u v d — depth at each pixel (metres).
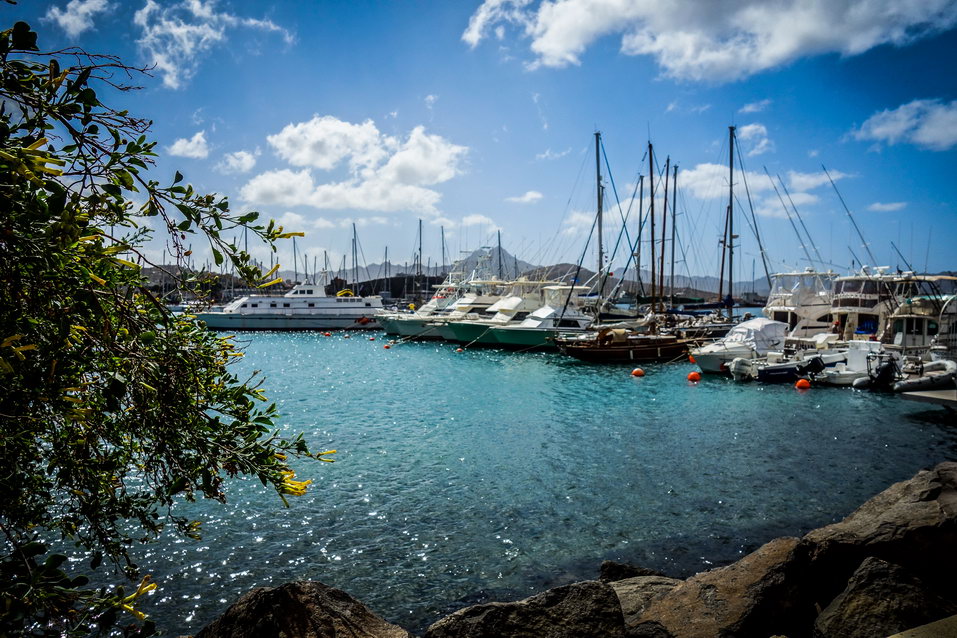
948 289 38.38
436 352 46.69
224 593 8.65
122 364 2.48
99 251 2.27
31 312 2.11
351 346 52.97
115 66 2.18
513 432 19.08
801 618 6.23
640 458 15.70
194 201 2.53
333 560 9.75
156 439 2.68
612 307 52.06
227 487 13.06
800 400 24.42
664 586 7.47
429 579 9.16
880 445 16.94
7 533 2.19
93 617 2.24
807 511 11.81
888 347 29.41
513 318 47.53
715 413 21.89
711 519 11.45
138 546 10.07
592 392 27.28
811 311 37.75
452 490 13.19
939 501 6.77
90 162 2.16
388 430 19.47
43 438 2.87
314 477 14.11
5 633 2.00
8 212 1.87
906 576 5.74
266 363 40.31
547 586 8.93
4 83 1.93
